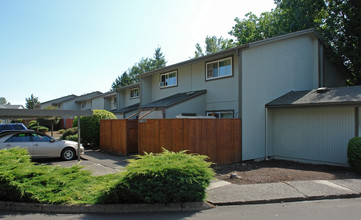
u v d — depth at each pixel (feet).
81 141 51.70
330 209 17.65
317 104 35.91
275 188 22.08
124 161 35.42
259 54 41.29
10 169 19.17
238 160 37.19
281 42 45.47
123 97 89.61
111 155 41.45
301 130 40.37
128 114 73.00
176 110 45.11
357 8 53.57
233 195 20.22
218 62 46.65
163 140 34.73
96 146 52.70
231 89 43.60
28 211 17.53
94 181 21.45
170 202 17.76
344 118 35.81
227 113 44.45
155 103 50.21
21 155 22.89
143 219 15.83
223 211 17.38
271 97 43.19
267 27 79.10
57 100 151.33
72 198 18.25
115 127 43.29
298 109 40.81
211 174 18.85
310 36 52.01
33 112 31.60
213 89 47.37
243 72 38.55
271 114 43.78
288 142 41.86
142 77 64.18
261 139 41.27
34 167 20.70
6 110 29.68
